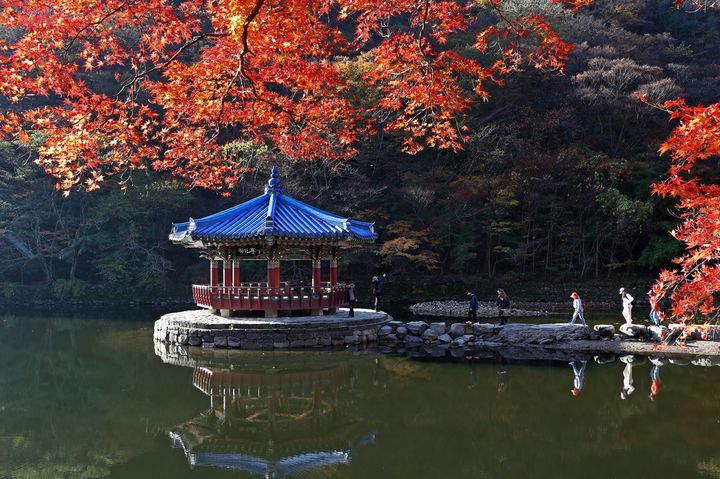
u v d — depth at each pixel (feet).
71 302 138.10
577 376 54.34
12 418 43.37
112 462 34.12
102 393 50.55
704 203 22.57
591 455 34.32
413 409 44.52
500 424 40.50
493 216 152.25
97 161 34.94
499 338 72.02
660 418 41.42
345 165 145.18
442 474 31.76
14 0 31.27
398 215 152.05
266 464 33.73
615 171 148.87
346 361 61.77
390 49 36.47
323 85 41.88
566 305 125.90
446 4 37.27
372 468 32.83
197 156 38.86
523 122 171.12
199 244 77.71
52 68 31.94
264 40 32.09
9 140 137.39
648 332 70.79
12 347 74.95
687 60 203.51
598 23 205.36
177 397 48.73
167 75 36.88
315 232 71.05
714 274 22.58
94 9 33.17
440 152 168.04
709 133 19.44
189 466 33.45
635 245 156.04
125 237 143.23
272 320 71.31
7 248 144.97
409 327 74.18
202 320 72.54
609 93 164.96
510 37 167.43
